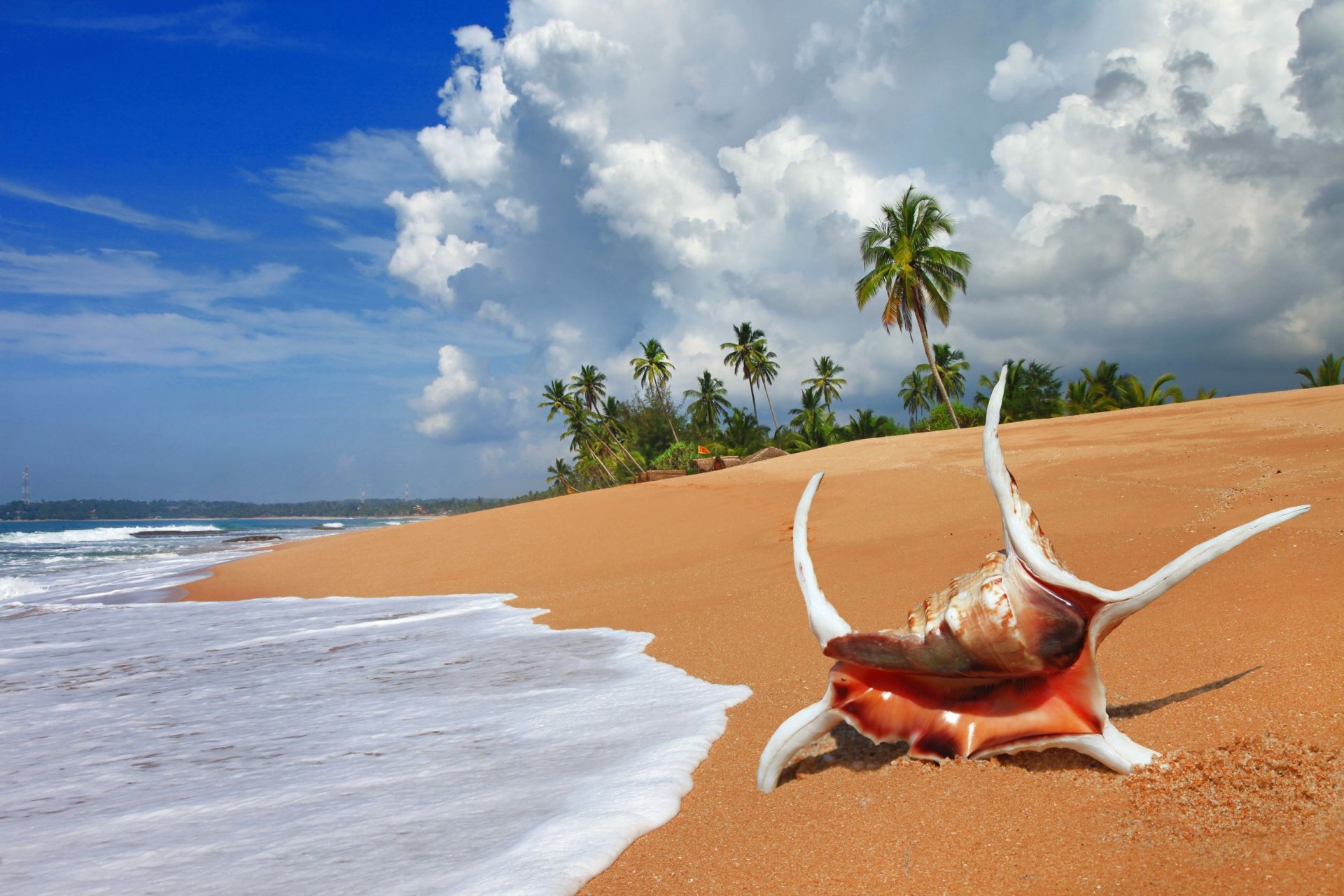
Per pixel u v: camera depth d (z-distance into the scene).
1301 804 2.21
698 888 2.41
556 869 2.62
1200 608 4.30
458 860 2.81
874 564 8.26
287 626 9.63
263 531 72.31
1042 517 8.80
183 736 4.83
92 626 10.31
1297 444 10.05
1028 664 2.63
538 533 16.14
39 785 4.00
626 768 3.61
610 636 7.33
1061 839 2.30
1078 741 2.65
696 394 75.44
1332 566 4.46
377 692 5.77
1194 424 14.20
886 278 36.22
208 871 2.89
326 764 4.12
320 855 2.96
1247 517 6.49
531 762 3.90
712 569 10.36
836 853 2.46
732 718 4.28
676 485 18.97
